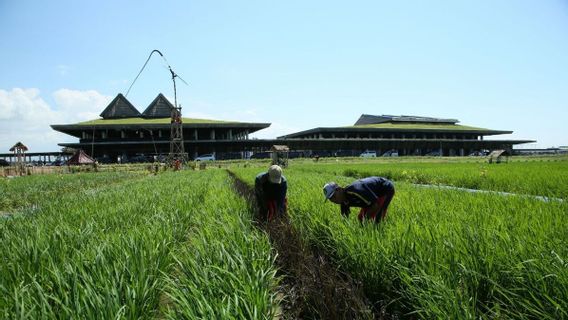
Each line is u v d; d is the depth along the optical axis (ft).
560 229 19.24
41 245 18.03
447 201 32.48
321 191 39.68
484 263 14.71
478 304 14.51
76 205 35.53
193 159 321.32
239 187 61.46
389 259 16.12
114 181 107.14
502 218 22.43
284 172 107.14
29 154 315.78
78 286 13.16
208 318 11.70
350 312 14.38
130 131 331.77
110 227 24.21
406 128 411.54
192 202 35.83
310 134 437.58
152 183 66.64
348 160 284.00
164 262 17.81
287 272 20.25
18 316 11.15
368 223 20.57
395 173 94.73
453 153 416.46
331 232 20.79
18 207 57.21
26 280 15.03
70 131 323.78
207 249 17.54
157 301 15.60
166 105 395.34
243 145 326.65
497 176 71.15
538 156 343.87
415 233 18.70
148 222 23.99
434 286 13.00
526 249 15.37
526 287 13.33
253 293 13.42
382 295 16.22
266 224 27.76
